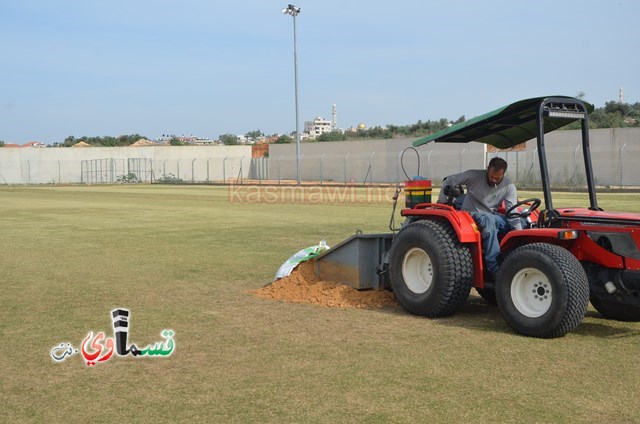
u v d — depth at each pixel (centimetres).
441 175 4900
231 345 643
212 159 7044
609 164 4088
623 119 5581
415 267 774
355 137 7950
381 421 454
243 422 455
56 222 2036
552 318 647
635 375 549
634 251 652
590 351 620
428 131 6869
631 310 730
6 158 6569
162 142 10712
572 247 696
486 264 741
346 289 854
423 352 615
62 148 6762
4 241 1524
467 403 486
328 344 644
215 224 1925
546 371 558
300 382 534
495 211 786
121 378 551
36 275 1060
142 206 2788
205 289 934
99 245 1444
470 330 698
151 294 900
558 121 773
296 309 800
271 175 6594
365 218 2088
